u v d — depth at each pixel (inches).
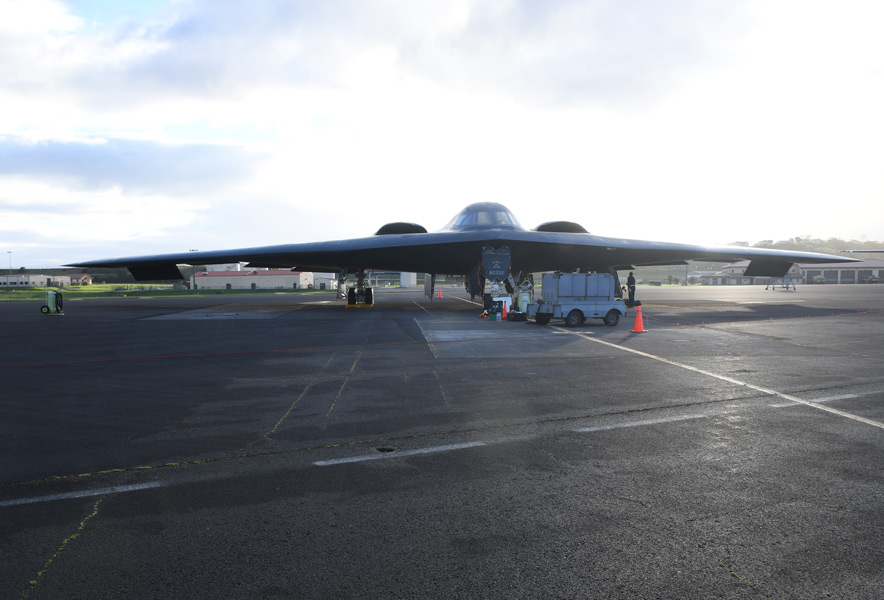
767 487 172.6
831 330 669.3
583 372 384.5
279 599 113.1
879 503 160.1
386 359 450.9
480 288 1066.7
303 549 134.4
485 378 362.9
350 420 256.5
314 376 375.6
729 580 119.3
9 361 458.9
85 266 1226.6
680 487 173.0
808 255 1202.0
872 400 295.6
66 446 219.1
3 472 189.6
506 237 978.1
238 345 558.6
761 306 1188.5
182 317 997.2
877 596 113.3
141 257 1196.5
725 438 225.5
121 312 1172.5
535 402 292.0
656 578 120.3
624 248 1037.8
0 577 121.9
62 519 152.0
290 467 193.2
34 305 1622.8
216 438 229.0
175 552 133.3
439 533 142.4
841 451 208.5
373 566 126.2
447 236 1004.6
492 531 143.5
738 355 463.5
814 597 113.0
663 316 909.2
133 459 202.8
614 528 144.8
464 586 117.4
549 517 151.7
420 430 239.3
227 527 146.6
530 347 521.3
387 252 1077.8
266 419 259.8
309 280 4156.0
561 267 1300.4
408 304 1402.6
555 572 123.1
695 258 1197.7
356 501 163.3
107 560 129.5
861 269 4795.8
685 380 353.4
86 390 333.4
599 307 735.7
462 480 179.8
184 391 327.9
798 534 140.9
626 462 196.7
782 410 273.6
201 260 1148.5
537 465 193.9
